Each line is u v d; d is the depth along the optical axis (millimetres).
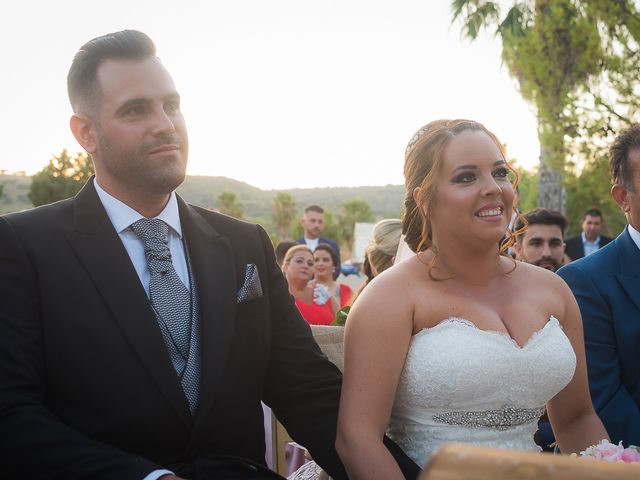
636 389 3004
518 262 2639
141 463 1933
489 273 2461
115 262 2232
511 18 13508
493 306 2420
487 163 2363
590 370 2990
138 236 2340
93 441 2004
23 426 1986
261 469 2312
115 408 2123
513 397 2303
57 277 2174
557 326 2443
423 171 2457
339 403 2502
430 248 2492
